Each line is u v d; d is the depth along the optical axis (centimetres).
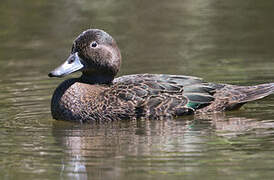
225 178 1395
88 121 1909
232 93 1967
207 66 2544
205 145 1630
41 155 1599
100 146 1656
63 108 1925
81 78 2027
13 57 2809
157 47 2889
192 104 1925
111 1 3591
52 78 2480
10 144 1695
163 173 1438
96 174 1450
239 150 1577
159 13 3416
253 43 2889
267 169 1441
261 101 2091
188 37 3027
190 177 1409
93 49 1980
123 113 1897
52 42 2984
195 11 3456
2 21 3269
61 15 3338
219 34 3056
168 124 1853
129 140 1698
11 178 1448
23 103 2134
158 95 1914
